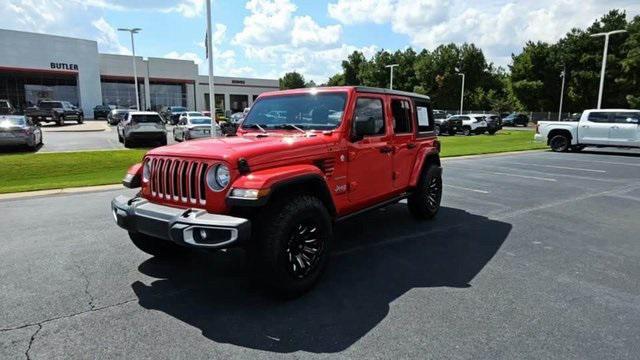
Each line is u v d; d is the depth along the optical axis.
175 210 3.68
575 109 62.12
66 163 13.29
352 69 90.62
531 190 9.51
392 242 5.57
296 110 4.94
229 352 3.04
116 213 4.03
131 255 5.03
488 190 9.47
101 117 43.75
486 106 71.81
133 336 3.24
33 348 3.06
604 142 17.91
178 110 46.41
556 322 3.46
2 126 16.02
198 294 3.99
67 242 5.50
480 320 3.50
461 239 5.73
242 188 3.44
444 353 3.02
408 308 3.71
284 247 3.64
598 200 8.45
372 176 5.11
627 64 49.78
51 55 43.38
